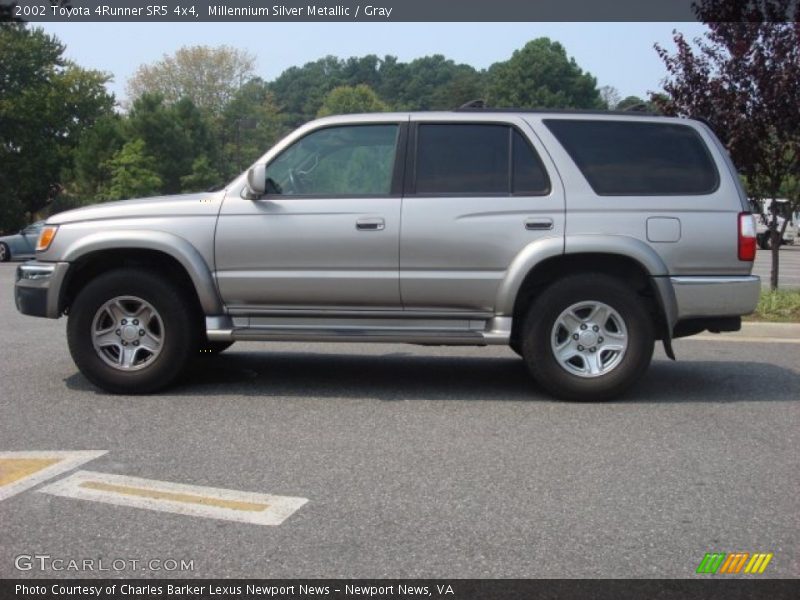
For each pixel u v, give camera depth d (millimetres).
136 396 6191
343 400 6109
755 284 5961
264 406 5910
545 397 6246
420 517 3854
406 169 6086
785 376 7117
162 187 49156
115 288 6109
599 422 5539
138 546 3543
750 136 10570
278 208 6031
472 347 8555
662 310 5918
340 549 3516
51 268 6137
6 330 9555
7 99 48500
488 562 3404
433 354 8109
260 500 4055
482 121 6125
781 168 10977
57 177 51906
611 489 4242
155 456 4727
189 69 64062
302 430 5285
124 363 6207
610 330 6062
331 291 6031
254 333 6090
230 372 7125
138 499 4062
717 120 10727
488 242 5914
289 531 3693
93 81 53656
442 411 5805
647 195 5969
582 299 5961
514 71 71125
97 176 48938
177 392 6336
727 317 6016
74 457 4699
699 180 6051
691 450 4926
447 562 3402
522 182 6035
